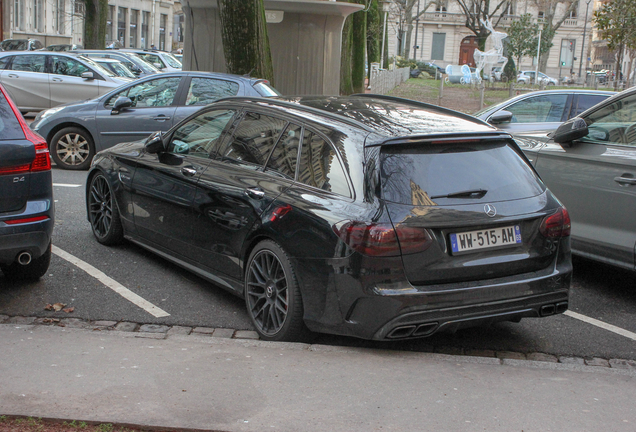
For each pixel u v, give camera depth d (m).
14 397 3.39
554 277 4.38
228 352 4.21
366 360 4.16
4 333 4.36
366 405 3.47
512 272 4.28
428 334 4.10
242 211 4.74
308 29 15.61
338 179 4.23
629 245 5.62
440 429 3.23
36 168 4.89
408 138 4.20
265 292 4.60
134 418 3.21
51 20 54.75
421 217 3.99
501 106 10.52
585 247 5.99
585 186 5.98
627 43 24.50
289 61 15.73
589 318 5.44
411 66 60.09
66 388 3.53
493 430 3.24
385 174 4.07
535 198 4.42
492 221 4.14
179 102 10.55
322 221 4.13
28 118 17.42
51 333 4.42
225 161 5.19
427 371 4.02
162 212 5.68
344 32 22.19
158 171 5.75
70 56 16.77
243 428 3.15
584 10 74.50
